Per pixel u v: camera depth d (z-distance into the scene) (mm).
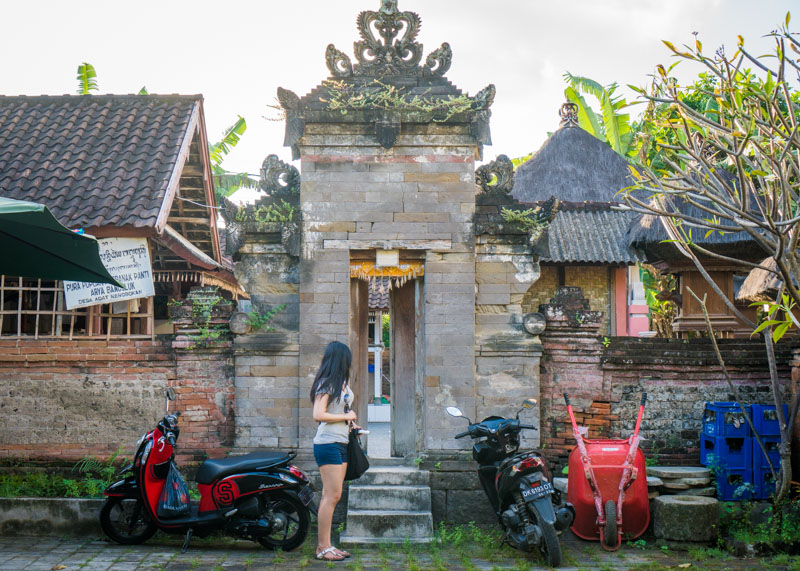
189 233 13695
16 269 7625
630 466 7535
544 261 14859
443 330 8961
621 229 15555
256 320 8992
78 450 9031
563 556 7172
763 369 9039
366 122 9023
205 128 12258
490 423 7605
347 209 9008
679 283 12125
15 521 7945
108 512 7617
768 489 8250
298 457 8820
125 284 9516
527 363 9016
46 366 9094
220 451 9055
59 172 10422
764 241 6691
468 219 9031
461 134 9094
